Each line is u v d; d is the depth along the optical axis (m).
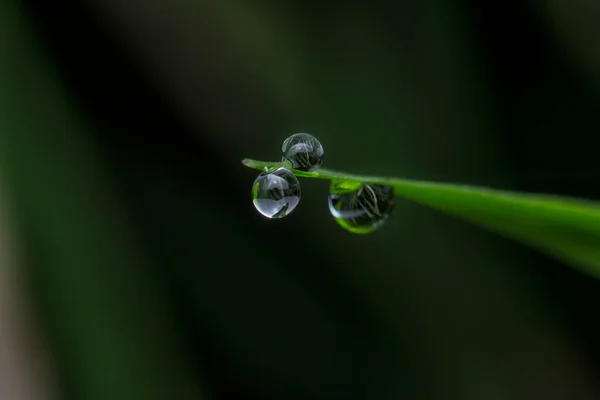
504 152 0.13
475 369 0.13
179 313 0.13
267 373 0.13
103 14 0.13
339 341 0.13
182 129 0.13
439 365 0.13
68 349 0.12
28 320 0.12
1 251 0.12
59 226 0.12
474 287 0.13
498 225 0.10
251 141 0.13
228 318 0.13
